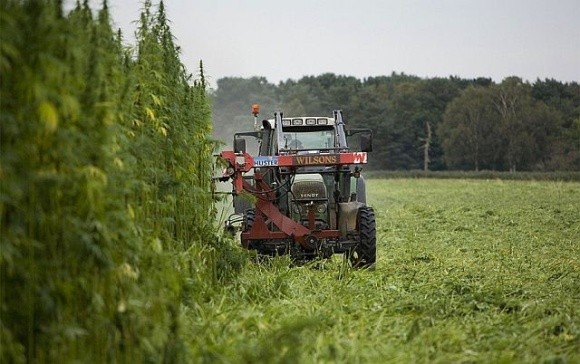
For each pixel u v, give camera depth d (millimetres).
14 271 12883
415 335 17547
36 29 12547
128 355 14516
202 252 22672
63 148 13078
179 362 14664
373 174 165750
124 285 14828
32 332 13055
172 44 22844
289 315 19016
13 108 12430
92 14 16031
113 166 15102
